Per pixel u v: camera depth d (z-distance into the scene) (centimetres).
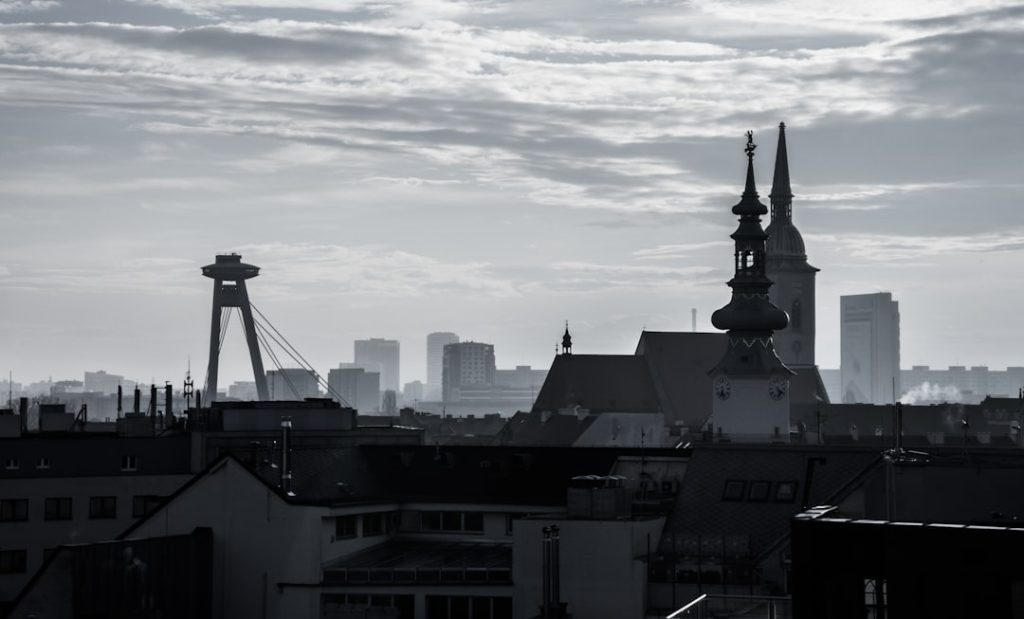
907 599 11538
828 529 11769
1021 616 11250
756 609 14375
